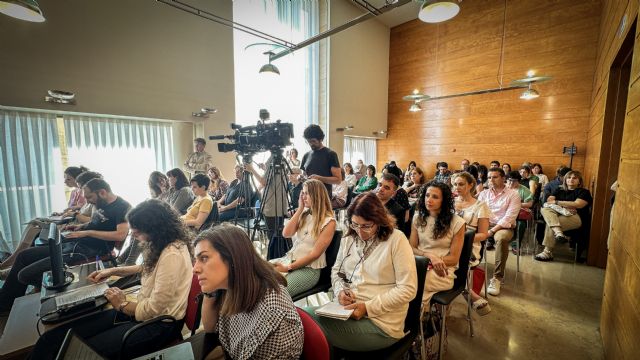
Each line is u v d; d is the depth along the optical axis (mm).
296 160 5262
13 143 3186
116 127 3934
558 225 3105
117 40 3680
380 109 7891
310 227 1870
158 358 916
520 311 2174
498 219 2793
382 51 7785
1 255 2773
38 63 3139
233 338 947
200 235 926
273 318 851
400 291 1187
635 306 1115
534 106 5676
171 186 3273
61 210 3512
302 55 6152
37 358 1104
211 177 4285
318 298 2320
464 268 1713
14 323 1210
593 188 3473
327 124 6633
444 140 7062
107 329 1273
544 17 5480
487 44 6246
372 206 1291
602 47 3896
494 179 2889
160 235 1332
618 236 1466
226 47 4785
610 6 3363
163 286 1255
